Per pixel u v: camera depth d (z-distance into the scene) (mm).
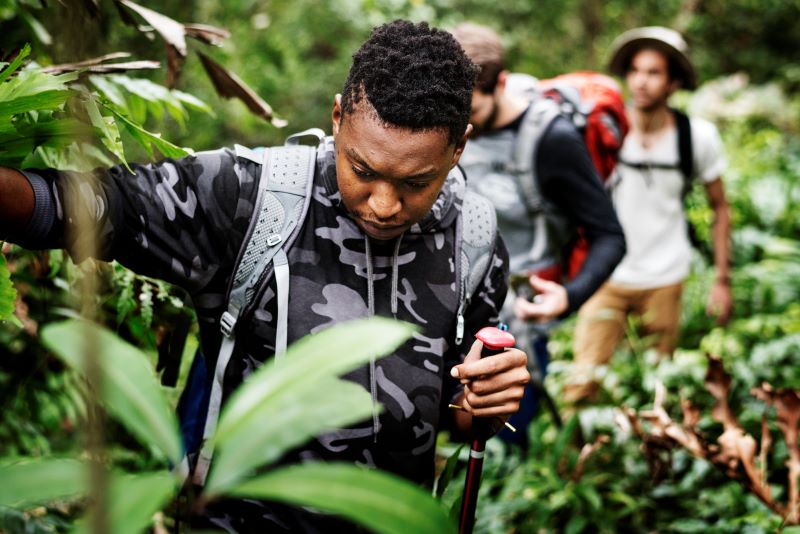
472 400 1408
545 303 2443
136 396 744
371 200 1358
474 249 1569
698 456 2402
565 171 2664
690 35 11648
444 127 1323
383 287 1474
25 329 1850
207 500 701
